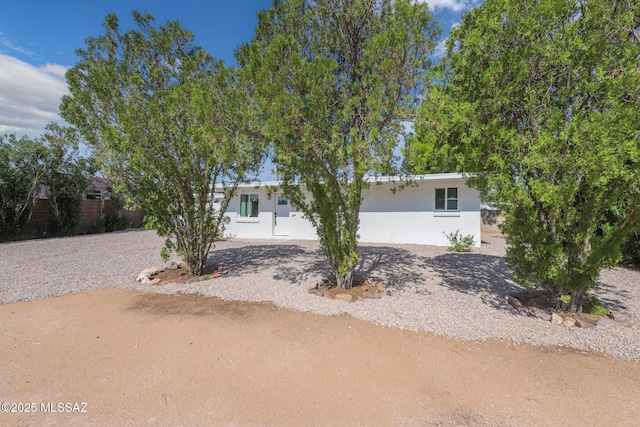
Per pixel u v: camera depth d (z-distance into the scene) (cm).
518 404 245
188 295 533
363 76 450
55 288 576
